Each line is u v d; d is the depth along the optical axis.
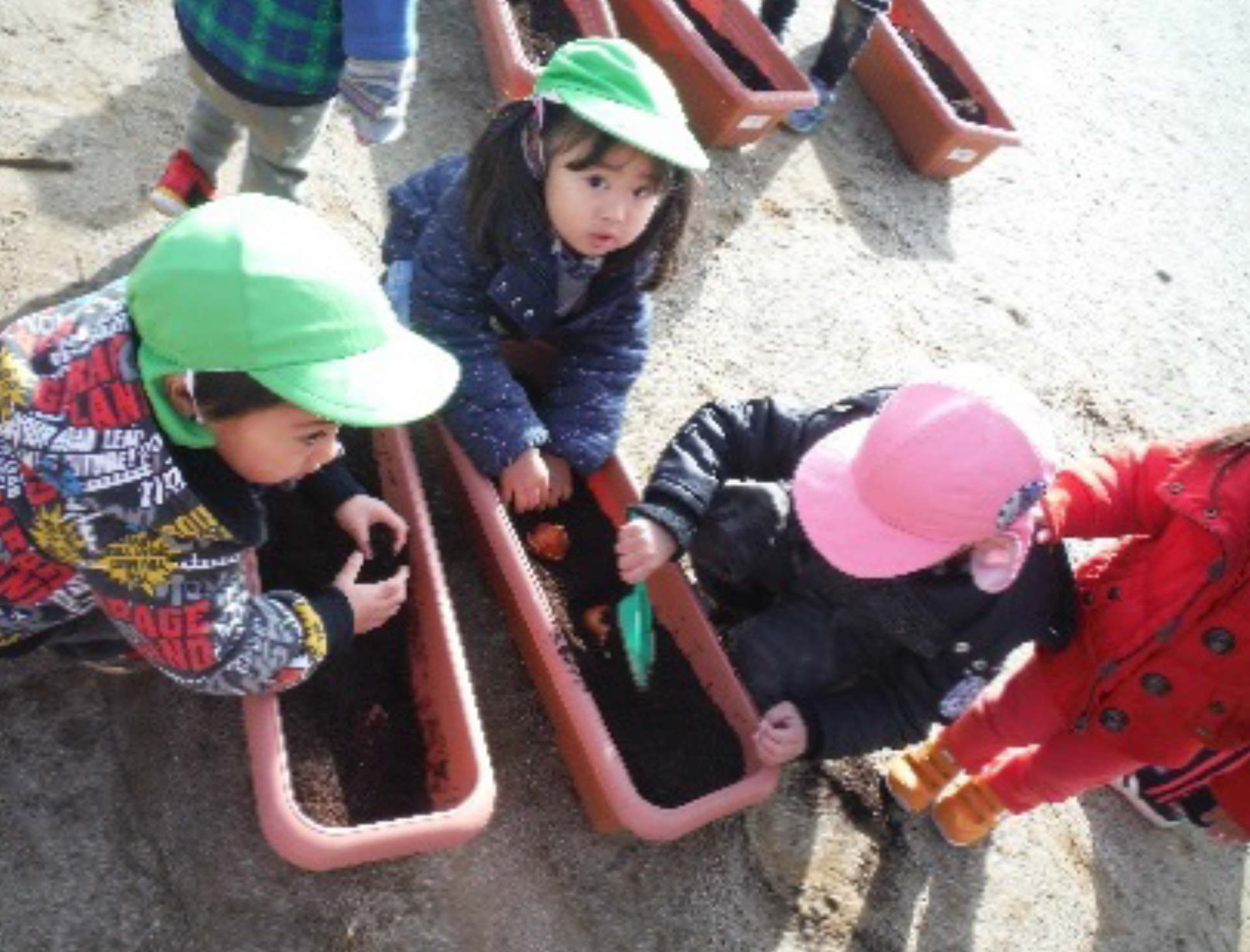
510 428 1.97
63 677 1.82
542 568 2.04
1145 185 3.98
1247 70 4.80
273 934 1.72
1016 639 1.75
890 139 3.61
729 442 1.97
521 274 1.96
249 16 1.94
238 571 1.44
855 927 2.05
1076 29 4.48
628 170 1.77
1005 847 2.25
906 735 1.91
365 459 2.01
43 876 1.66
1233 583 1.59
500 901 1.87
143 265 1.25
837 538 1.62
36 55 2.51
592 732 1.76
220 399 1.23
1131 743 1.79
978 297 3.29
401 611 1.87
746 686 1.96
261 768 1.54
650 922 1.93
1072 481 1.74
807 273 3.06
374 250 2.56
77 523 1.32
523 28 3.09
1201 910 2.33
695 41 3.09
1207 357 3.52
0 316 2.13
